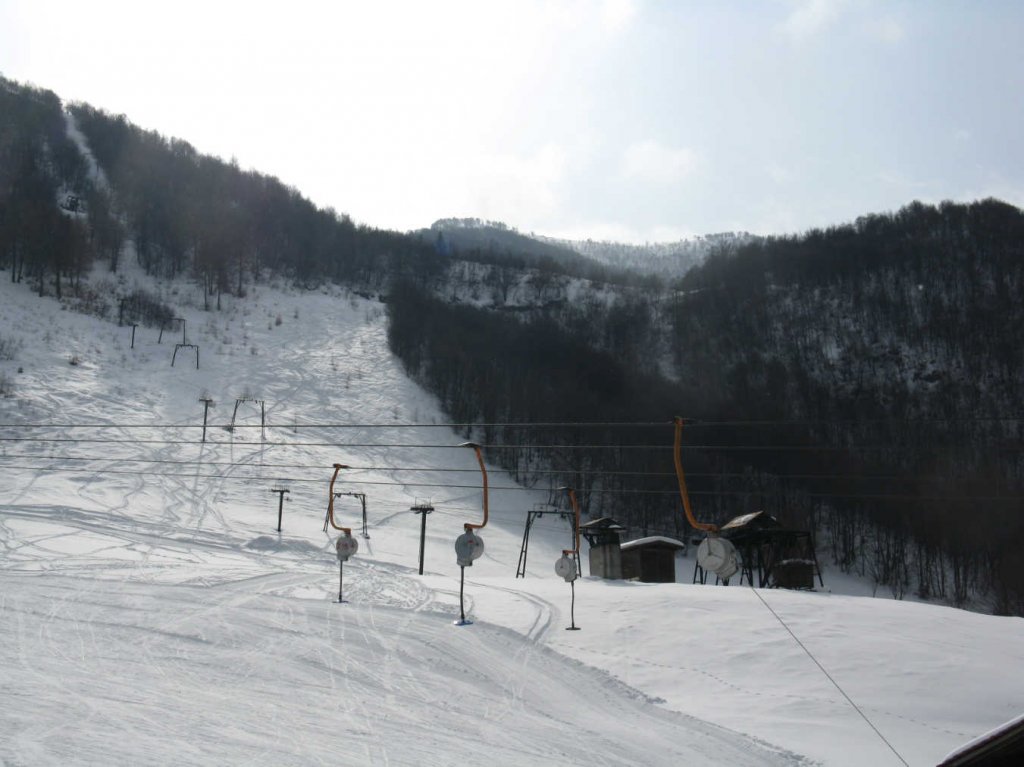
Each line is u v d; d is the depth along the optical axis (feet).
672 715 60.75
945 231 456.86
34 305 359.66
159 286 445.78
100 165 579.48
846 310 419.74
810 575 135.74
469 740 51.72
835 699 64.18
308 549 170.40
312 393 328.70
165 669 64.34
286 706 55.98
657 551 146.72
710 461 287.28
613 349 409.28
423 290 515.50
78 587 100.53
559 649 78.02
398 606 95.76
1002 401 322.14
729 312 438.40
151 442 247.70
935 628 82.38
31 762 37.91
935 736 57.26
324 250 575.38
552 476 290.56
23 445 228.22
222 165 635.25
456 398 331.36
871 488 258.78
